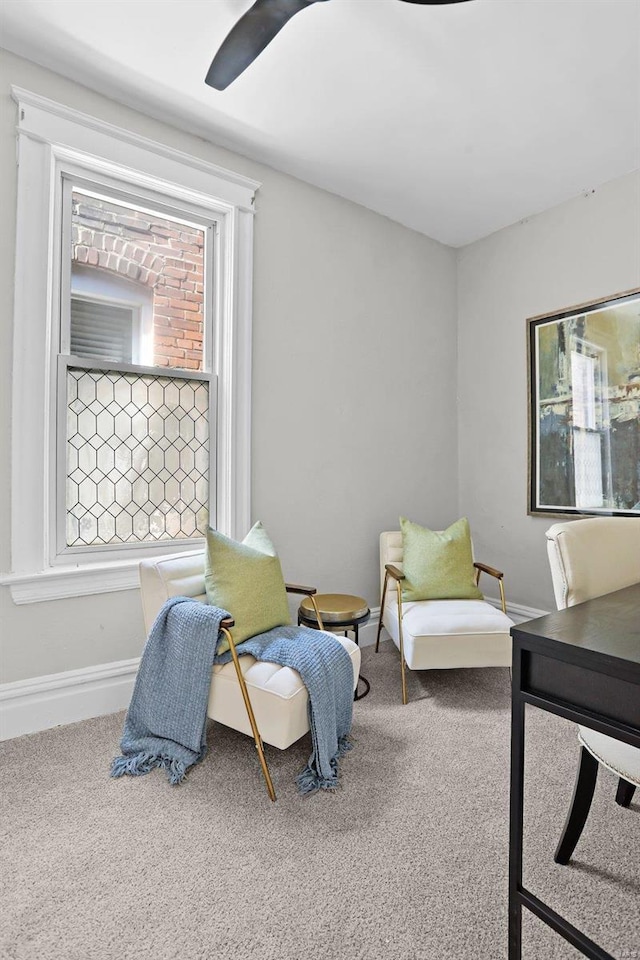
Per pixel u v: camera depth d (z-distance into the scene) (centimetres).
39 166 209
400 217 331
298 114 236
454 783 174
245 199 265
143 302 246
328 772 171
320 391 299
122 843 146
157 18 186
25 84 207
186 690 182
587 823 154
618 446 283
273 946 114
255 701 170
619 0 176
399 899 127
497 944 115
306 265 292
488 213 326
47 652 212
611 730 89
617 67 206
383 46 195
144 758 182
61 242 222
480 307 359
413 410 346
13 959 111
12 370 204
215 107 232
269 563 210
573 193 303
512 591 339
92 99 222
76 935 117
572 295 306
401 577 255
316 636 199
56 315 219
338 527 308
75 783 173
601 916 121
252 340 271
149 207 246
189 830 151
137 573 232
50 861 139
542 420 320
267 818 156
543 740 202
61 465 221
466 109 232
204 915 122
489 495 353
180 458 254
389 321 333
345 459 311
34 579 205
